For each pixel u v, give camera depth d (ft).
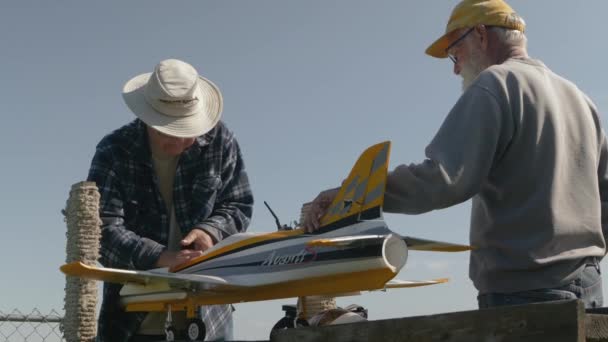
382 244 12.74
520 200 11.47
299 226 16.06
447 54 14.16
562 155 11.53
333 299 19.69
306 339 9.45
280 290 14.98
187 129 17.58
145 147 18.26
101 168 18.19
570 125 11.91
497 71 11.68
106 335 18.24
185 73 17.65
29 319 22.84
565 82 12.38
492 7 12.98
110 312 18.25
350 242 12.86
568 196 11.54
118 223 17.99
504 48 12.89
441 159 11.00
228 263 16.14
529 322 7.30
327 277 13.87
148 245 17.61
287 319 15.56
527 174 11.39
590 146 12.03
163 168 18.85
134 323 18.22
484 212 11.98
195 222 18.56
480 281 12.11
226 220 18.65
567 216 11.39
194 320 16.05
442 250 13.78
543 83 11.82
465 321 7.82
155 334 18.53
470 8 13.19
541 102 11.53
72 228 17.63
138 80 18.92
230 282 15.11
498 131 11.12
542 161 11.38
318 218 14.35
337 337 9.02
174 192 18.61
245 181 19.86
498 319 7.54
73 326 18.44
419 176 11.24
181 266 17.01
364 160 13.46
